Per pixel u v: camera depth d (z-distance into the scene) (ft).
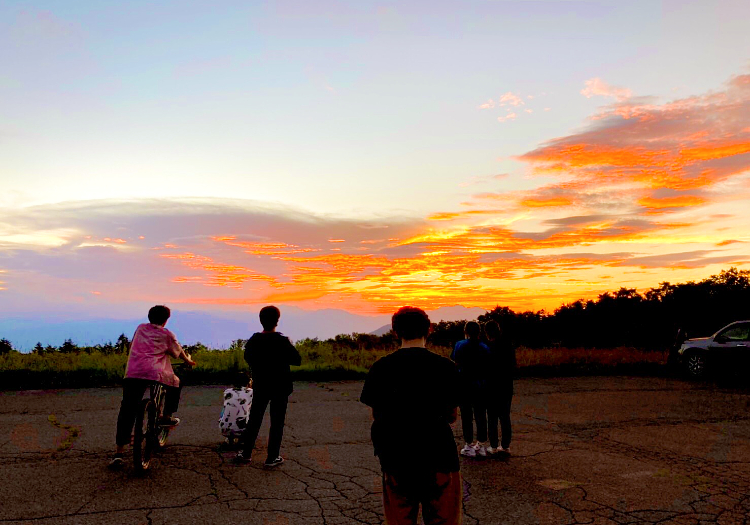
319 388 46.98
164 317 24.25
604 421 34.58
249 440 23.75
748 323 56.03
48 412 34.45
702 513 18.48
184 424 31.63
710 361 57.36
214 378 49.24
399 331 13.12
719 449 27.55
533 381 54.34
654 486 21.34
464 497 19.86
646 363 66.18
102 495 19.34
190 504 18.58
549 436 30.32
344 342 81.61
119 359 52.85
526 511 18.45
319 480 21.48
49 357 54.34
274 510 18.17
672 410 38.63
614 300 135.74
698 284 140.26
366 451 26.18
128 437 22.71
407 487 12.10
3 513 17.49
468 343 25.95
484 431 25.72
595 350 78.28
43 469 22.38
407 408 12.24
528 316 140.46
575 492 20.49
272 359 23.68
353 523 17.15
